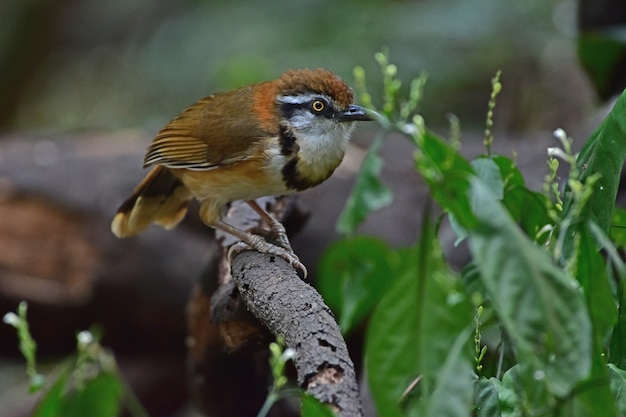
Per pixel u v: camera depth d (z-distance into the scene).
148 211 10.02
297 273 8.02
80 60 22.34
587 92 16.70
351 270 9.11
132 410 7.59
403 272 4.93
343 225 6.97
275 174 8.98
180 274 13.37
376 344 4.98
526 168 13.13
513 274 4.46
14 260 13.93
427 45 18.33
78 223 13.77
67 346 14.62
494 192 6.82
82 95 21.83
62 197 13.83
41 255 13.93
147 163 9.45
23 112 22.86
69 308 13.91
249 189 9.11
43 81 23.05
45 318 14.10
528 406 5.09
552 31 18.30
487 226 4.55
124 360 14.73
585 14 13.09
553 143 13.41
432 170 5.62
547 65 17.81
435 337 4.87
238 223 9.62
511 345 6.86
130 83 20.78
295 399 11.76
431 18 18.47
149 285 13.49
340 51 18.08
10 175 14.09
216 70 18.53
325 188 13.57
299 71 9.18
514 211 7.30
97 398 5.97
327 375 5.59
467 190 5.28
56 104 22.03
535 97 17.67
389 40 18.28
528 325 4.42
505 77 18.34
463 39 18.41
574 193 6.07
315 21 18.75
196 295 10.32
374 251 9.06
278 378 5.45
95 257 13.66
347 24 18.56
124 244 13.55
